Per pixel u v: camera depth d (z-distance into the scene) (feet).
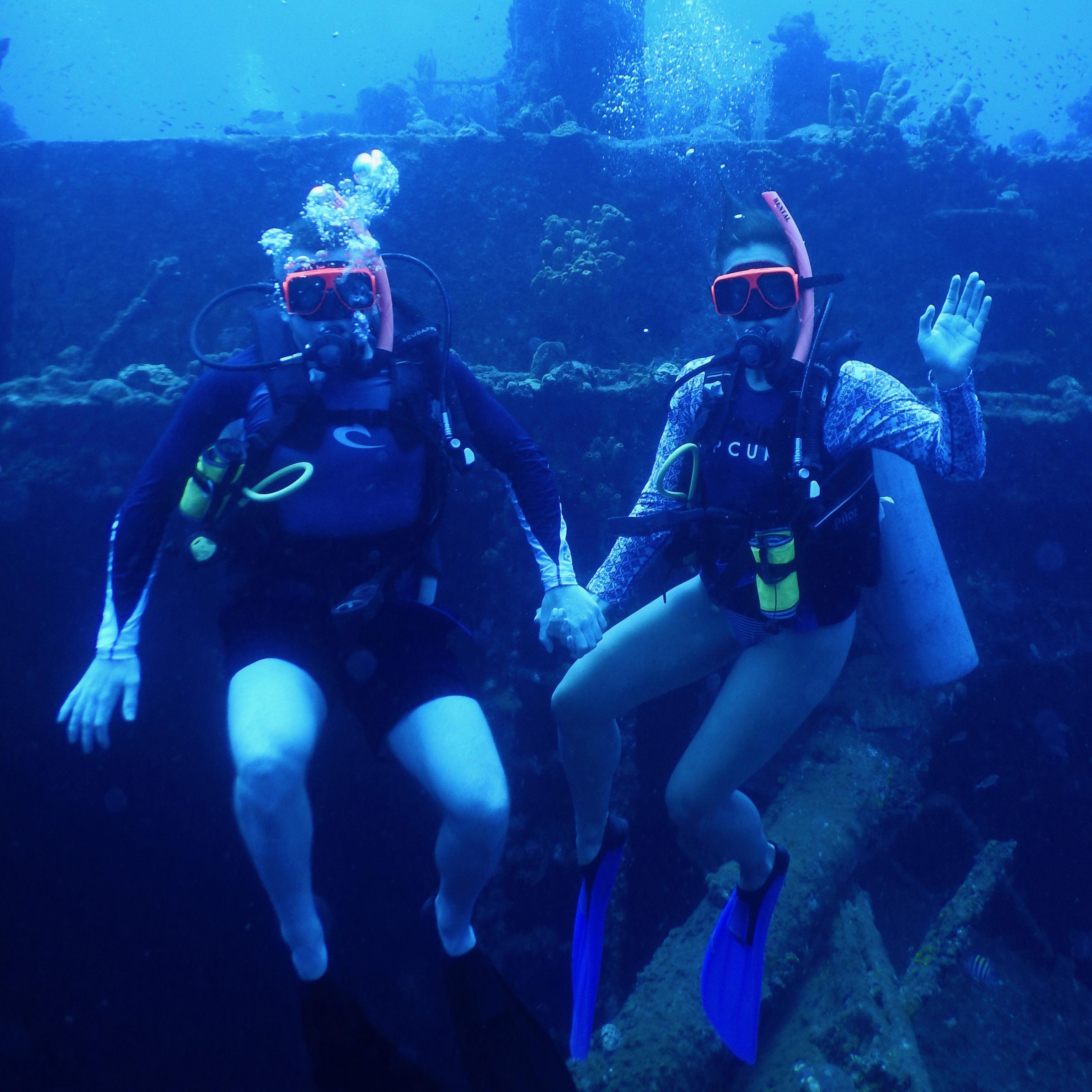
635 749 20.95
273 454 5.84
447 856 5.16
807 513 6.76
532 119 30.22
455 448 6.04
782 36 41.57
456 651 21.77
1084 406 22.84
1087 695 22.35
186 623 23.65
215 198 27.55
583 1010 7.97
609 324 26.96
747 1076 12.33
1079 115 49.34
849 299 27.40
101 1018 25.54
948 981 17.95
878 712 18.25
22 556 22.24
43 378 23.82
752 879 8.50
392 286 26.89
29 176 27.53
